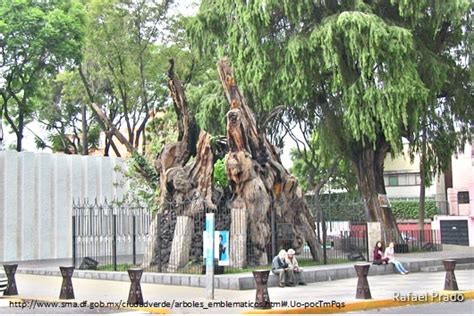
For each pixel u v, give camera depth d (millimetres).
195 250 20578
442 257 25812
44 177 29000
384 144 29188
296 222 22891
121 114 41500
